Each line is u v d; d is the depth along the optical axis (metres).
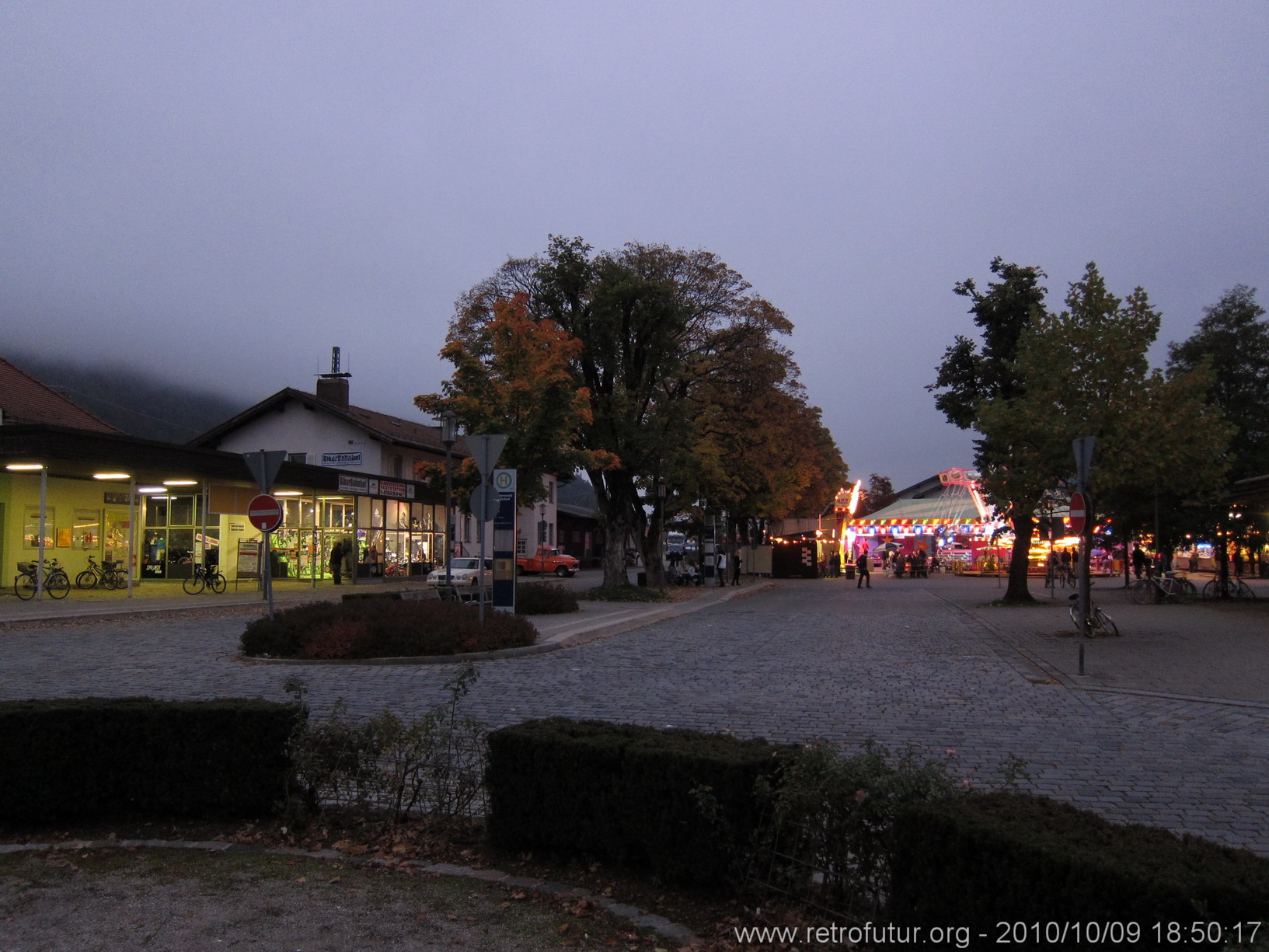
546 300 31.22
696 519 48.16
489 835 5.40
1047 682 12.69
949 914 3.65
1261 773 7.58
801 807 4.38
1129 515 31.58
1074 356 19.52
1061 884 3.34
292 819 5.82
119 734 6.02
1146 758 8.09
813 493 64.56
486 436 16.81
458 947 4.20
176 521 38.19
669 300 31.55
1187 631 19.64
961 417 29.20
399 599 18.19
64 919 4.50
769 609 28.52
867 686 12.25
